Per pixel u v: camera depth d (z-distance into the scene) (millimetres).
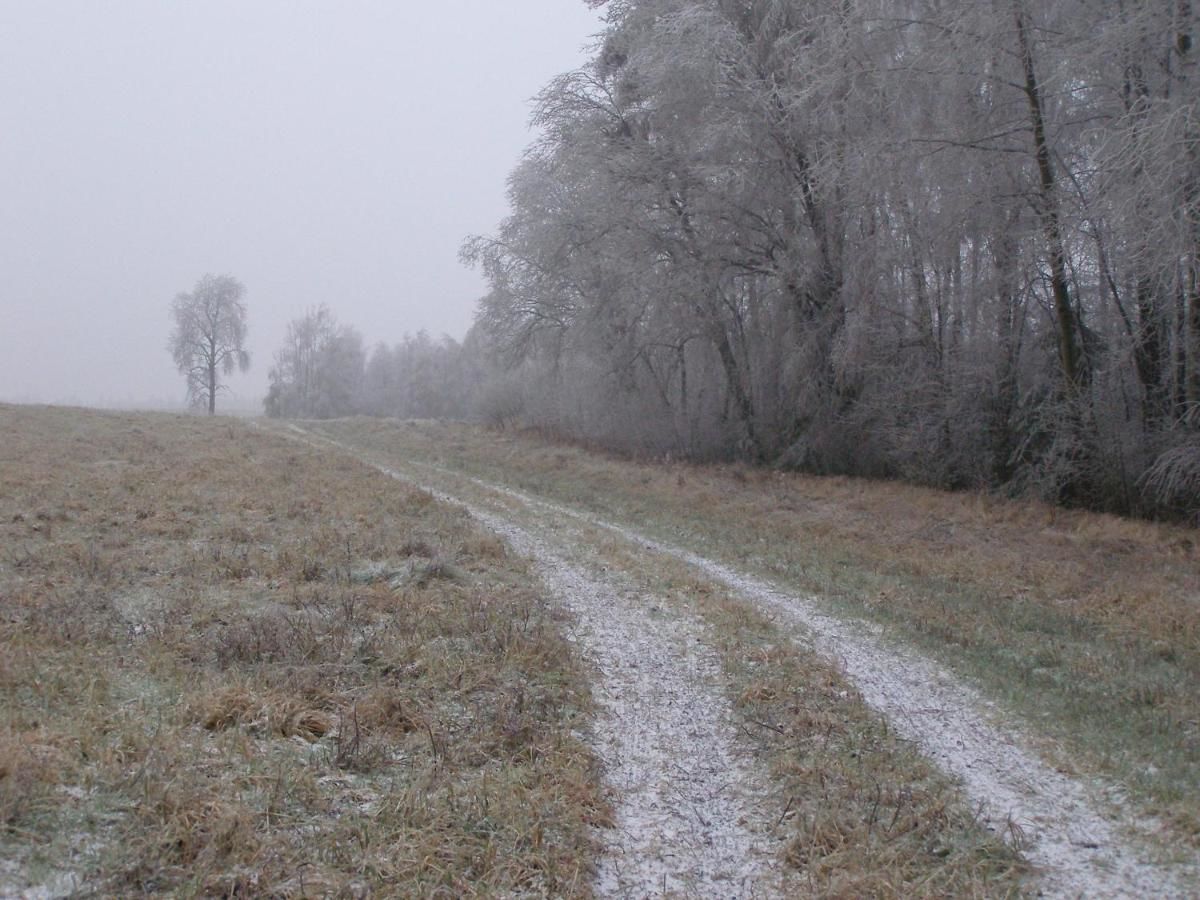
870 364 21469
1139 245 12805
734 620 9219
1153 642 9188
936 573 12555
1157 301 15664
